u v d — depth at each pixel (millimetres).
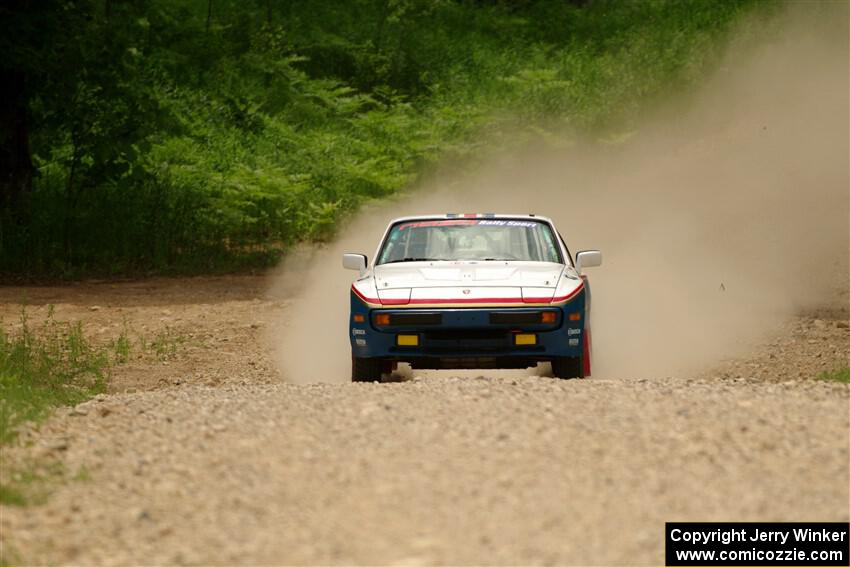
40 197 87125
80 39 82062
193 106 104875
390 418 27078
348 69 121188
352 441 25172
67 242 81250
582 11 141375
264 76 114500
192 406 30641
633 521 19766
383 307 37719
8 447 26312
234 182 90938
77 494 22312
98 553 19016
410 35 129000
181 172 92562
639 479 21922
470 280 38594
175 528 20141
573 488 21453
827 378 42031
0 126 83438
